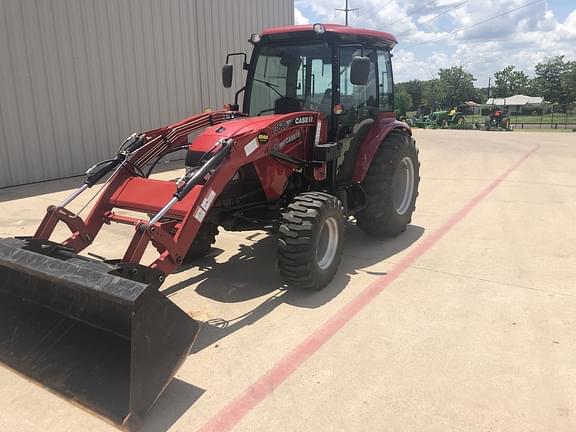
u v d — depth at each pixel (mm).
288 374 2922
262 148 3889
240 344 3270
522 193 8086
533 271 4504
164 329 2531
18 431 2473
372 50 5164
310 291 4074
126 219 3670
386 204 5133
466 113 59094
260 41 4852
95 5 9453
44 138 8930
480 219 6426
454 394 2707
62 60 9031
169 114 11328
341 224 4188
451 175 10172
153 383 2492
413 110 79062
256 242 5508
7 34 8164
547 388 2746
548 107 64438
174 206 3547
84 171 9680
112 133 10109
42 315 3066
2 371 2982
